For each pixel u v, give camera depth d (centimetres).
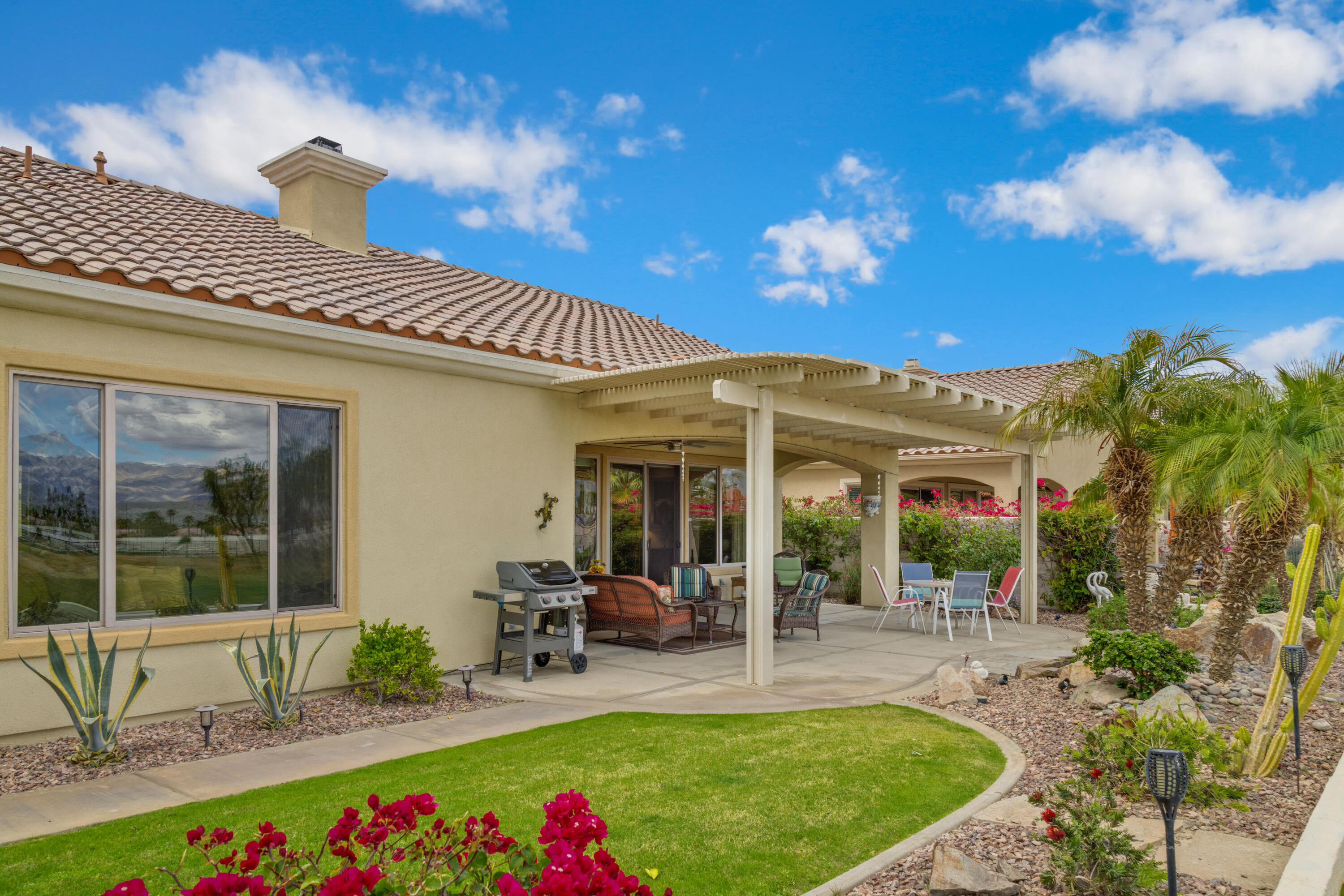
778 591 1250
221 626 726
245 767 584
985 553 1644
